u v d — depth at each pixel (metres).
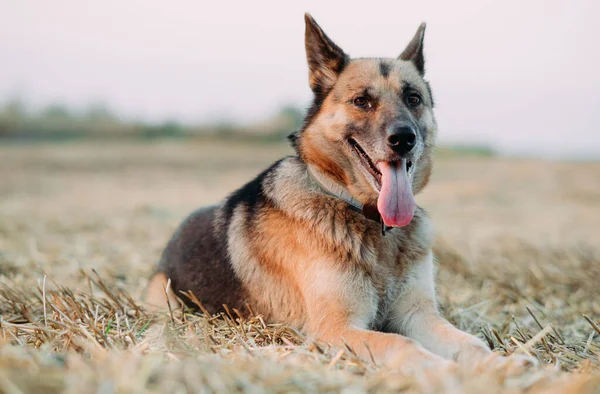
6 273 6.20
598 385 2.91
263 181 4.86
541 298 5.75
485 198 16.11
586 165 24.72
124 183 18.66
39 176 19.50
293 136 4.87
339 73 4.70
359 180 4.44
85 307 4.57
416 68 4.98
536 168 24.00
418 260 4.48
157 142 32.62
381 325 4.49
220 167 23.59
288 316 4.46
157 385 2.76
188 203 14.34
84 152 26.58
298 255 4.34
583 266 6.71
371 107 4.48
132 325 4.40
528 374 3.18
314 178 4.55
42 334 3.87
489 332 4.46
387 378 3.02
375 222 4.41
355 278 4.20
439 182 20.03
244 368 3.01
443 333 4.05
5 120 32.31
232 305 4.73
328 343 3.88
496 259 7.28
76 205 13.38
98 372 2.82
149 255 7.56
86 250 7.75
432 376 2.99
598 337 4.53
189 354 3.43
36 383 2.68
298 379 2.90
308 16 4.76
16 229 9.53
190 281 5.04
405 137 4.22
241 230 4.77
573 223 11.84
